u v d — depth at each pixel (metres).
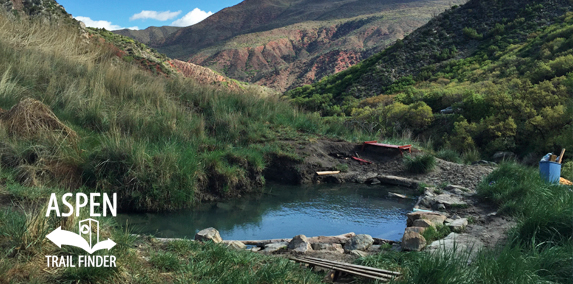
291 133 11.52
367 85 47.94
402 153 10.77
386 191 9.00
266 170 9.76
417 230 5.38
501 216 6.31
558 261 3.88
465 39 52.09
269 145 10.23
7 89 8.28
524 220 5.07
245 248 5.26
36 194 5.43
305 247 5.05
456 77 42.00
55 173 6.80
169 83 12.48
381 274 3.83
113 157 7.36
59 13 20.14
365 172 10.17
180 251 4.20
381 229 6.53
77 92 9.43
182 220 6.95
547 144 17.12
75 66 11.06
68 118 8.53
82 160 7.22
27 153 6.84
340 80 53.00
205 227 6.64
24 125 7.20
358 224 6.79
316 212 7.48
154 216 7.03
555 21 46.62
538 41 38.88
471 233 5.51
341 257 4.74
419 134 25.36
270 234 6.34
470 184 8.97
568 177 8.94
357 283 3.83
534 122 18.80
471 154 13.38
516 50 41.19
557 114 18.36
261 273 3.69
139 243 4.26
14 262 3.01
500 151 19.39
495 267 3.64
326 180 9.84
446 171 10.02
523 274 3.55
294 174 9.72
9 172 6.32
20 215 3.89
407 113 26.27
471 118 24.02
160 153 7.91
